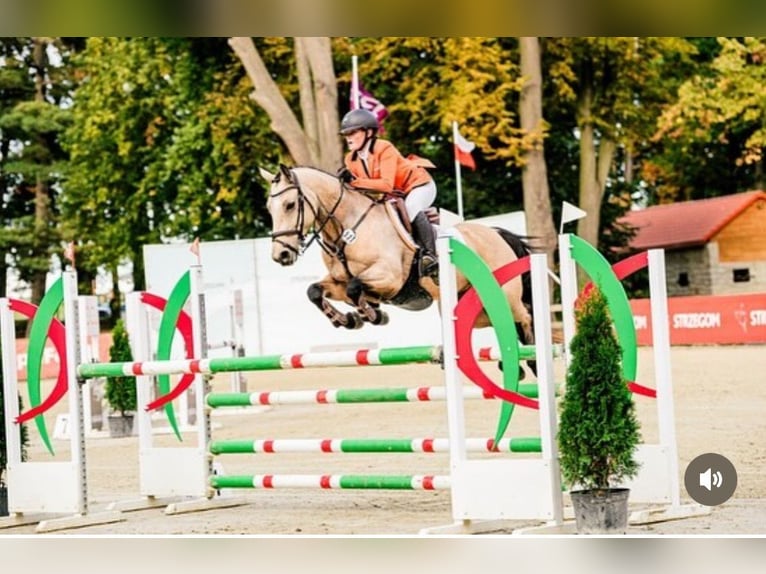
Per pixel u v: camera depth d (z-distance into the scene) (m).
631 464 6.59
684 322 23.70
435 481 7.61
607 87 31.00
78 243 38.06
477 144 28.02
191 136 30.05
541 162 28.25
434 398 7.63
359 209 8.96
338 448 8.10
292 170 8.80
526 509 6.88
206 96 29.70
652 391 7.26
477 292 7.04
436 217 9.58
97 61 32.06
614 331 7.12
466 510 7.08
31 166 38.34
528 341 10.06
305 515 8.55
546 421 6.86
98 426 15.66
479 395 7.39
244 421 15.66
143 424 9.32
